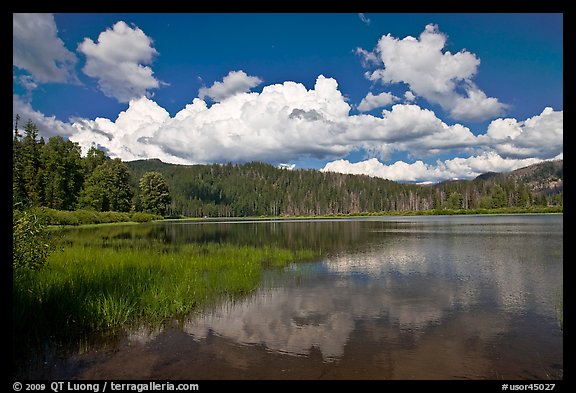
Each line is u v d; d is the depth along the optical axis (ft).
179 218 418.31
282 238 124.06
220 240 115.24
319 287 48.96
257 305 40.14
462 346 28.81
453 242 104.12
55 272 43.98
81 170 238.48
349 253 82.64
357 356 27.02
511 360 26.40
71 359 26.27
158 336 30.66
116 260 57.11
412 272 59.36
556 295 44.11
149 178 312.09
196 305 39.60
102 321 32.55
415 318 35.70
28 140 213.46
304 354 27.27
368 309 38.73
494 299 42.63
